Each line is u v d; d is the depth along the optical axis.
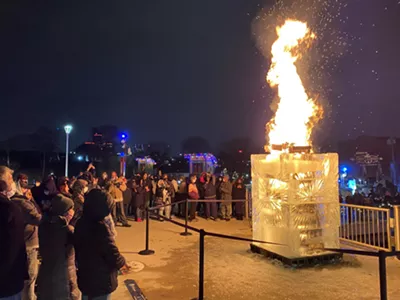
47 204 6.92
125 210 13.37
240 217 13.27
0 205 3.31
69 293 4.23
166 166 40.69
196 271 6.74
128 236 9.94
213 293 5.64
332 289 5.78
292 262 6.92
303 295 5.54
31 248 4.41
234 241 9.28
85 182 6.76
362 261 7.36
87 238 3.62
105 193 3.75
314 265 7.03
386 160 39.91
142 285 5.98
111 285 3.62
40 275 4.20
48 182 8.27
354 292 5.64
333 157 7.46
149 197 14.27
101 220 3.69
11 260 3.31
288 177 7.11
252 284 6.03
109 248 3.60
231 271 6.73
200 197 14.13
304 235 7.12
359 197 13.96
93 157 63.97
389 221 7.93
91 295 3.55
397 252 4.09
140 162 30.59
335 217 7.40
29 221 4.16
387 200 16.53
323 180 7.35
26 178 7.59
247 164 51.47
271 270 6.77
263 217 7.89
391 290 5.71
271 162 7.54
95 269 3.58
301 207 7.13
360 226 8.87
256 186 8.12
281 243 7.30
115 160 35.41
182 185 13.95
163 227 11.41
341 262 7.20
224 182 13.26
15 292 3.32
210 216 13.62
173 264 7.20
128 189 13.23
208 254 7.99
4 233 3.29
